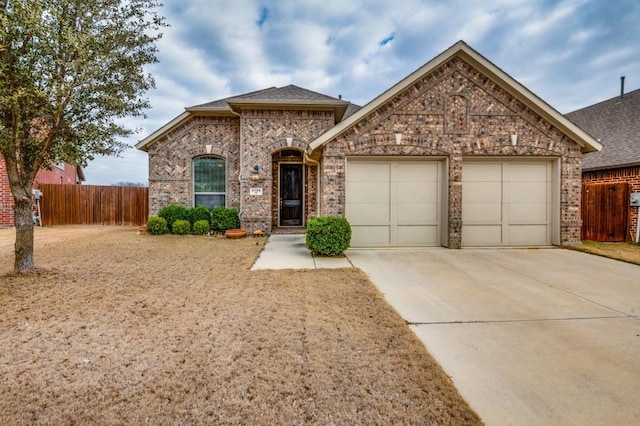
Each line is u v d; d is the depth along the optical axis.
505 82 8.55
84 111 5.77
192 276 5.80
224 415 2.19
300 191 13.33
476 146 8.70
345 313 4.08
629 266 6.85
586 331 3.70
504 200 9.02
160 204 12.51
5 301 4.36
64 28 4.81
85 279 5.50
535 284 5.55
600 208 10.47
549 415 2.29
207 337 3.34
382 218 8.88
